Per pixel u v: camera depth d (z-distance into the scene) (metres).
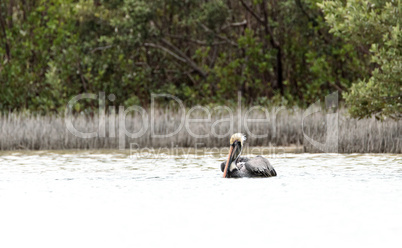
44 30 101.06
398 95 60.34
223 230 27.31
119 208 32.03
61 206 32.72
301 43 105.31
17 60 100.44
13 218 30.19
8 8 104.44
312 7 93.19
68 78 103.25
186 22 103.06
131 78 105.12
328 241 25.34
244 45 103.25
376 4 60.97
